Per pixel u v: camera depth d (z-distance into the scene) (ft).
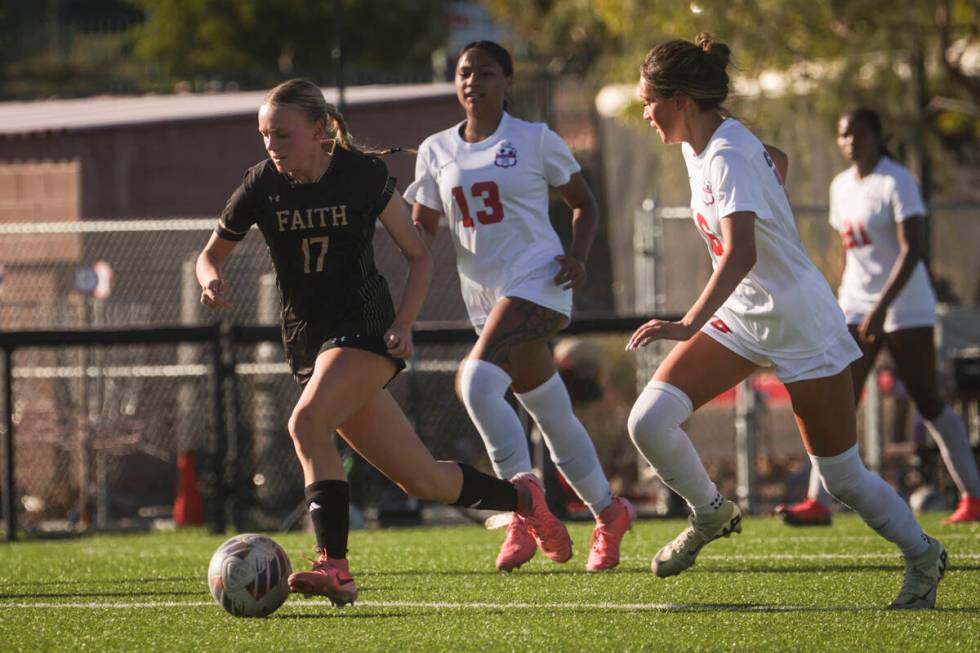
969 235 174.70
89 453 138.82
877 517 54.24
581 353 118.83
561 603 57.31
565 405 69.67
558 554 66.18
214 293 55.21
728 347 55.36
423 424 137.90
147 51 379.96
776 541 85.61
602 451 140.77
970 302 174.09
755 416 124.88
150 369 138.21
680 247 180.55
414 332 111.34
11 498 116.06
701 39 54.60
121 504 145.69
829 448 54.19
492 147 69.72
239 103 201.26
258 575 53.01
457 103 180.65
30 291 166.50
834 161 183.32
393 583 66.44
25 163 173.88
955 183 194.18
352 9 378.94
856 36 187.62
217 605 58.80
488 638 47.70
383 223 54.65
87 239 166.71
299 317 54.65
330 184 53.47
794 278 53.26
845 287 94.73
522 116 263.49
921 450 126.82
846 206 93.86
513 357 68.39
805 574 66.28
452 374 139.03
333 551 53.06
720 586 61.93
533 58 302.66
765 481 147.33
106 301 157.38
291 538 98.68
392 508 119.75
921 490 120.57
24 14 440.45
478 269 70.33
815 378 53.47
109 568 79.05
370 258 54.80
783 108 185.26
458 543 91.45
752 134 53.78
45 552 94.58
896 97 185.88
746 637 47.37
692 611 54.08
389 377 54.65
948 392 128.57
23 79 364.17
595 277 225.56
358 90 197.26
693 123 54.13
